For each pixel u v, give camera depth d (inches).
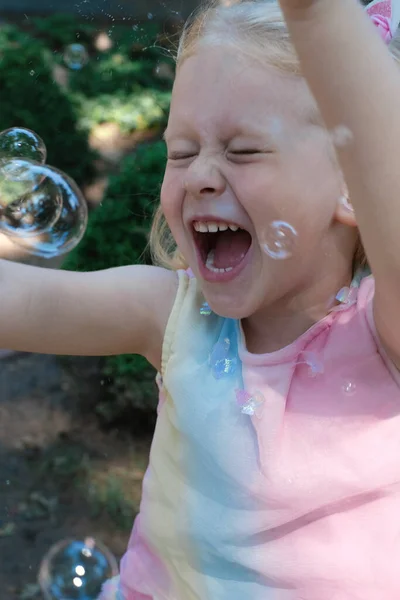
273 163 35.2
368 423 38.6
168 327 45.2
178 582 43.1
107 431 119.0
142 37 214.7
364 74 28.2
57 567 66.4
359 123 28.5
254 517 39.9
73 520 102.3
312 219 36.2
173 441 43.9
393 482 38.1
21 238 54.2
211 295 38.7
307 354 39.9
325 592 38.3
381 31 38.1
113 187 109.1
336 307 39.8
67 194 55.7
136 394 114.3
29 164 55.6
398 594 37.8
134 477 110.3
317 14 28.0
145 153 112.2
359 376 39.0
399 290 31.4
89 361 127.6
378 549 37.9
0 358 137.9
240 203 35.9
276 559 39.2
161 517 43.9
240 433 40.7
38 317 44.7
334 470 38.3
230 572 40.7
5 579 92.5
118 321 46.3
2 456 113.4
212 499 41.4
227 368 42.2
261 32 36.1
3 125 168.6
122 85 199.8
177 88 37.8
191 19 46.8
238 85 35.5
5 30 194.4
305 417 39.5
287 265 37.0
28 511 103.8
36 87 174.9
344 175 29.9
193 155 37.3
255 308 38.1
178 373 43.7
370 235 29.9
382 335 37.5
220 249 39.1
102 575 66.3
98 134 186.5
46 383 131.0
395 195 28.8
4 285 44.7
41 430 120.0
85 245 106.7
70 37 213.6
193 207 37.1
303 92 35.2
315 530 38.9
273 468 39.3
